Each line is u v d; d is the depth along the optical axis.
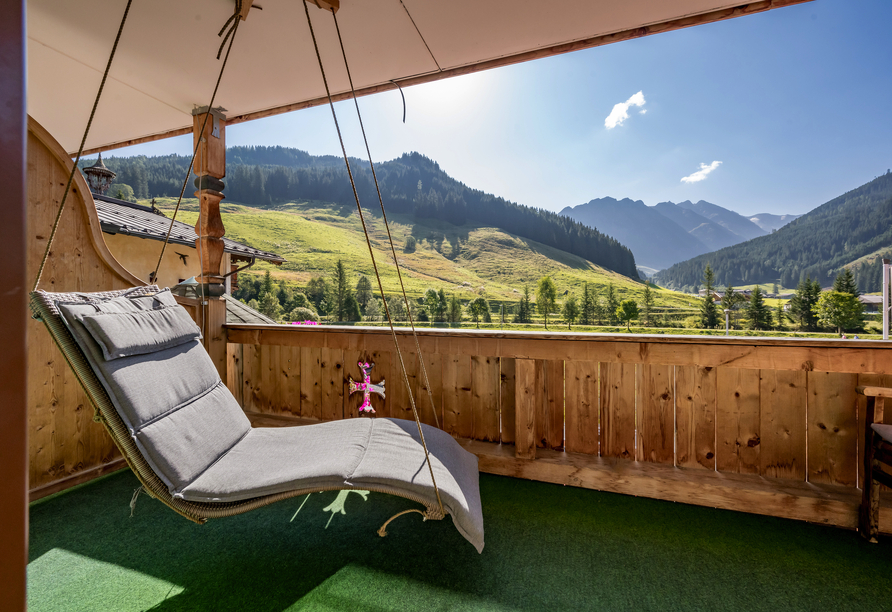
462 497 1.50
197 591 1.46
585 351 2.26
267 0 2.13
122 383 1.49
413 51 2.58
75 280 2.27
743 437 2.16
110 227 7.26
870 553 1.70
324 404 2.95
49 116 3.37
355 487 1.48
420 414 2.75
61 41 2.47
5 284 0.33
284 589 1.47
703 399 2.22
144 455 1.46
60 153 2.17
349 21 2.29
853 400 2.00
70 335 1.47
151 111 3.27
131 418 1.47
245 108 3.22
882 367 1.82
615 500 2.14
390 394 2.80
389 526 1.89
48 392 2.17
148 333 1.70
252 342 3.04
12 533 0.34
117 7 2.19
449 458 1.77
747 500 2.02
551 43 2.51
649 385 2.31
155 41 2.46
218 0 2.13
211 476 1.54
